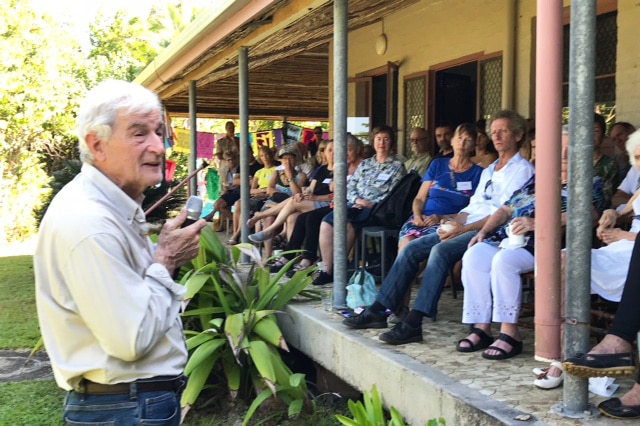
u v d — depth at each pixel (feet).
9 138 49.11
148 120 6.06
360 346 11.98
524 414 8.46
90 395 5.99
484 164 17.88
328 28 21.88
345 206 14.73
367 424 9.01
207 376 13.80
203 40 21.90
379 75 28.89
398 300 12.76
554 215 8.81
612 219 10.93
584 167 8.29
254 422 13.50
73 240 5.62
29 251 43.70
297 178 24.27
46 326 5.98
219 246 15.80
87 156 6.08
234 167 34.71
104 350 5.79
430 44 24.98
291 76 37.50
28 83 48.32
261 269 15.90
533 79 20.04
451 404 9.26
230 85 39.78
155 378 6.13
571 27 8.20
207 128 78.64
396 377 10.75
